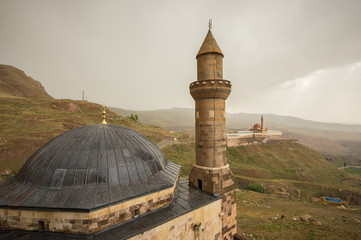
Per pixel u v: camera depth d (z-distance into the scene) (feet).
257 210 139.44
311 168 319.68
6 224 42.32
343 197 232.94
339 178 304.71
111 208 43.55
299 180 271.28
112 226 43.78
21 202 41.42
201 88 69.72
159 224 46.85
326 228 101.81
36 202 41.24
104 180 46.93
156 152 66.69
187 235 55.01
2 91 510.99
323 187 247.91
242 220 116.16
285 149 378.73
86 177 46.11
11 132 226.38
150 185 52.01
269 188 233.14
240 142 361.10
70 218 40.60
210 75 71.20
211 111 70.64
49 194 43.29
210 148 70.23
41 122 278.46
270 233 96.17
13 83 605.73
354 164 537.24
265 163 313.94
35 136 226.99
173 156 283.38
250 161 318.45
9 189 47.42
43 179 46.21
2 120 261.44
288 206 153.38
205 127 71.56
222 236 68.44
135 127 410.93
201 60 72.95
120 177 49.16
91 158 49.01
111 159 50.62
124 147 55.52
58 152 50.49
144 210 49.67
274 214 130.82
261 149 363.35
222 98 72.43
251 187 221.25
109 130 59.67
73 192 43.70
